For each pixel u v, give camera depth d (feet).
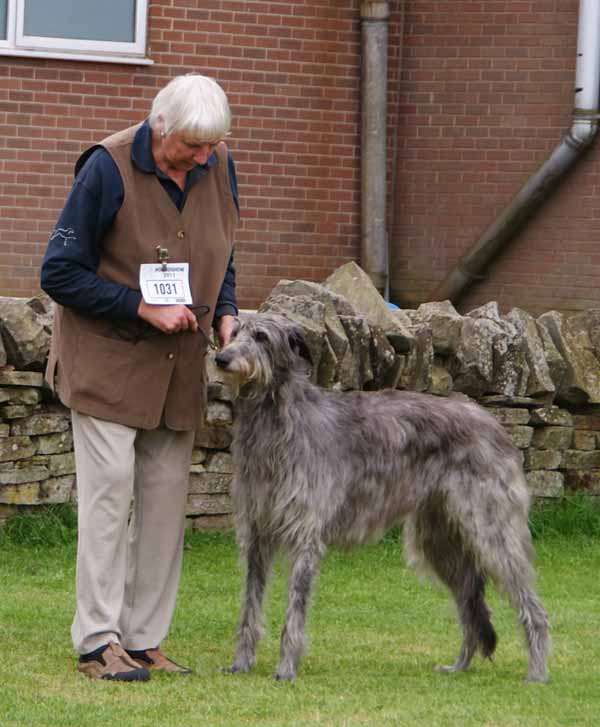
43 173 50.44
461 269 52.21
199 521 39.96
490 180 52.26
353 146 52.54
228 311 27.71
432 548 28.66
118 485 25.94
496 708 24.61
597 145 51.11
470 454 27.66
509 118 51.96
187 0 50.93
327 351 38.52
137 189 25.80
